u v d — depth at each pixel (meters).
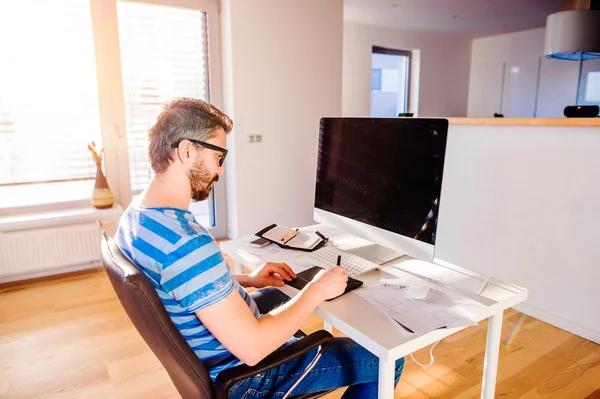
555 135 2.08
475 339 2.10
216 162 0.91
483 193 2.45
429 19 5.36
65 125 3.00
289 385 1.03
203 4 3.38
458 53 6.78
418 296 1.07
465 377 1.80
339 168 1.50
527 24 5.74
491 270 2.46
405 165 1.23
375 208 1.35
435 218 1.14
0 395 1.70
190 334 0.89
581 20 3.87
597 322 2.03
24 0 2.75
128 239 0.87
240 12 3.29
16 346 2.06
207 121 0.87
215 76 3.54
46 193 3.00
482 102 6.95
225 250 1.52
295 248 1.46
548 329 2.18
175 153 0.86
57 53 2.90
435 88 6.61
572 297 2.11
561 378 1.79
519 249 2.31
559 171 2.08
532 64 6.23
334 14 3.78
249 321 0.84
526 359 1.92
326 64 3.80
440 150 1.12
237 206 3.55
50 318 2.34
